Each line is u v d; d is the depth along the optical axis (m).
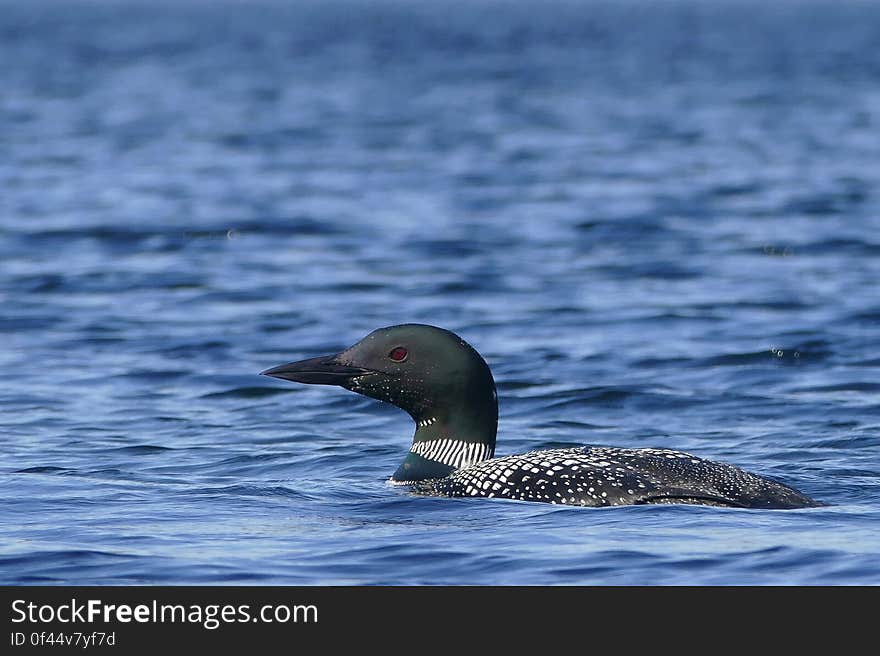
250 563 12.04
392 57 135.75
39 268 31.83
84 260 33.00
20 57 130.25
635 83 99.75
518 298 28.44
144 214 39.91
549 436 18.56
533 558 12.00
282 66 120.62
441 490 14.36
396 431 18.73
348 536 12.80
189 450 17.45
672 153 56.94
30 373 22.16
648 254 33.50
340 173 50.41
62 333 25.22
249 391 21.06
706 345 24.09
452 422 15.36
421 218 39.41
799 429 18.70
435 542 12.50
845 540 12.36
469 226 37.94
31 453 17.19
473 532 12.79
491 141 62.22
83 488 14.94
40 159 54.00
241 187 46.38
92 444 17.75
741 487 13.64
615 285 29.80
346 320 26.41
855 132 65.00
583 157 55.62
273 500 14.38
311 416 19.59
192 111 77.31
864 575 11.56
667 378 21.84
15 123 69.06
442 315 26.84
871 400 20.30
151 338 24.80
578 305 27.67
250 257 33.38
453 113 76.94
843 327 25.44
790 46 156.62
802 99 84.88
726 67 117.75
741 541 12.35
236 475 16.02
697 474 13.75
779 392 20.94
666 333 25.14
